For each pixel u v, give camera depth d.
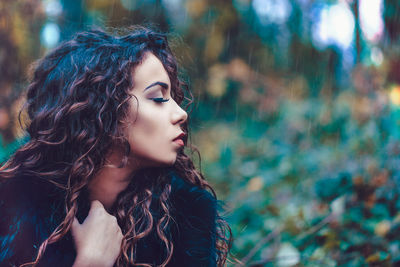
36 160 1.35
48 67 1.41
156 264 1.39
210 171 3.92
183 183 1.51
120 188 1.36
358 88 3.44
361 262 2.10
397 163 2.43
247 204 2.87
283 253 2.30
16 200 1.31
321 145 3.63
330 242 2.22
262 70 6.06
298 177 3.01
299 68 5.63
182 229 1.45
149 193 1.37
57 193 1.34
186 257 1.42
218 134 4.93
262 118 5.29
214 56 6.15
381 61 3.46
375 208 2.25
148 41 1.37
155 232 1.39
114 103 1.28
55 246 1.29
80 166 1.28
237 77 5.75
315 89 5.20
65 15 4.88
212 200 1.52
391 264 2.02
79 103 1.30
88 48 1.37
